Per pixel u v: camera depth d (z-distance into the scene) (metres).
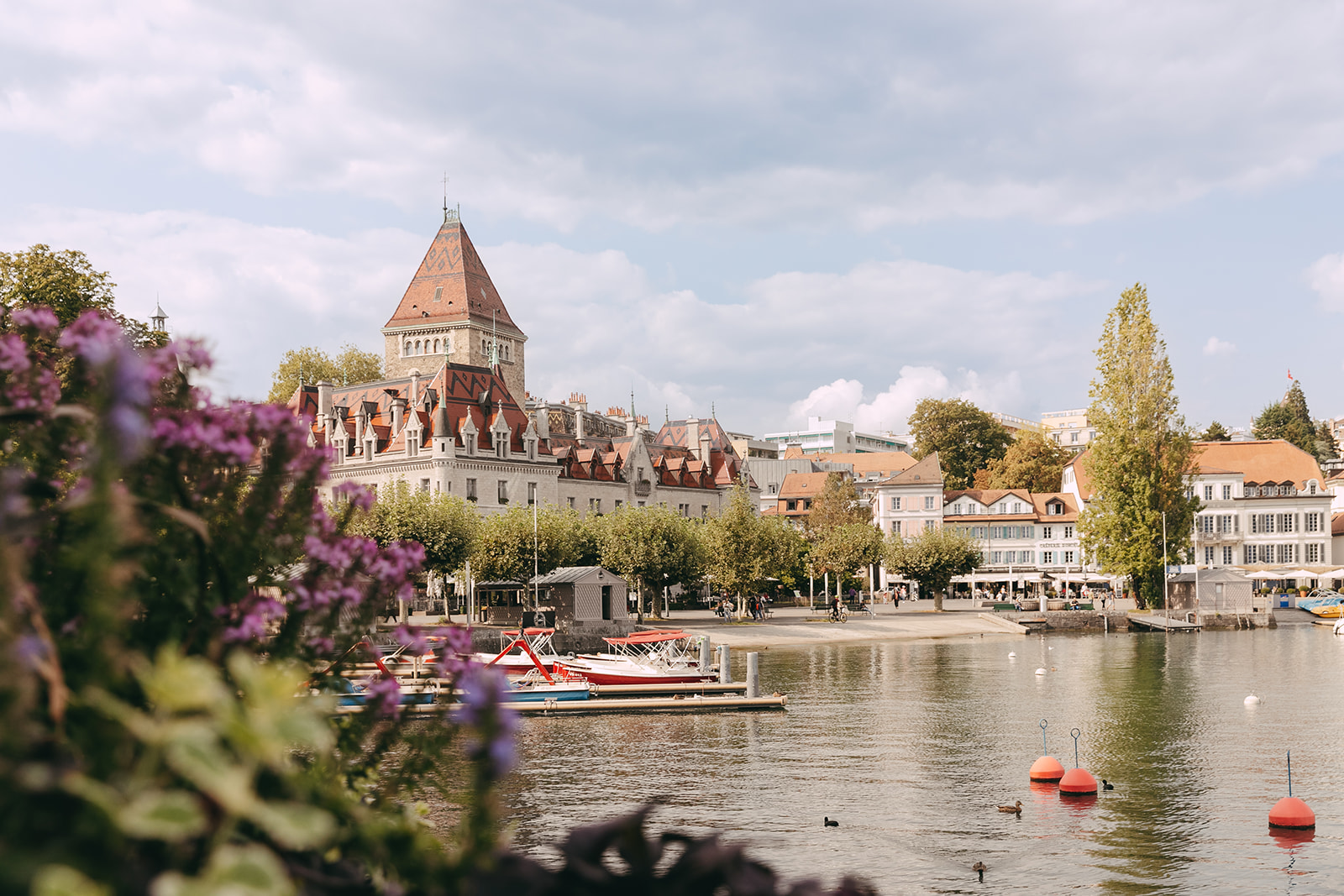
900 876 18.48
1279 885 17.97
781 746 32.72
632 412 188.62
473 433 103.81
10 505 3.10
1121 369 103.44
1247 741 33.00
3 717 2.57
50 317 5.42
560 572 72.62
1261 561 130.00
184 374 5.36
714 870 3.51
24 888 2.36
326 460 5.70
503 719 3.92
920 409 181.00
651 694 44.78
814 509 131.88
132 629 4.57
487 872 3.53
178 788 2.82
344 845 3.62
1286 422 196.62
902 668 61.31
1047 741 33.47
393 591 5.92
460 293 150.25
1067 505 141.25
